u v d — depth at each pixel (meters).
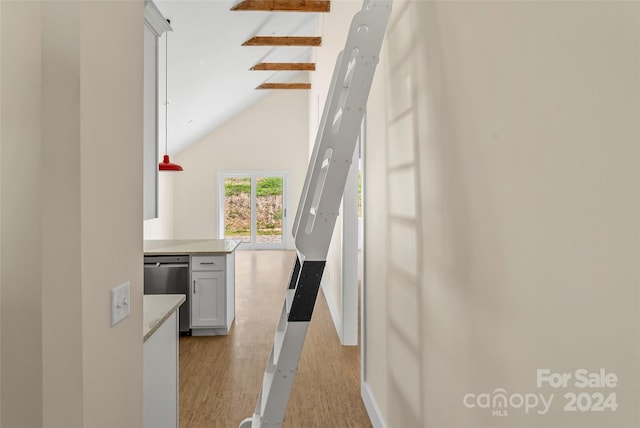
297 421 2.98
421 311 2.00
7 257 1.25
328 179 2.02
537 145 1.13
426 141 1.90
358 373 3.79
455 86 1.61
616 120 0.88
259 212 12.33
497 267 1.33
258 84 10.05
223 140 12.20
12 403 1.27
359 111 2.05
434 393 1.83
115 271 1.52
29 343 1.26
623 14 0.86
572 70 1.00
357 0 3.55
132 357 1.69
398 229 2.38
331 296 5.94
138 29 1.75
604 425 0.93
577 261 1.00
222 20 5.49
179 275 4.73
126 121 1.63
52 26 1.25
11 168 1.25
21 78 1.25
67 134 1.26
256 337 4.72
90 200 1.33
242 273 8.56
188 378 3.64
